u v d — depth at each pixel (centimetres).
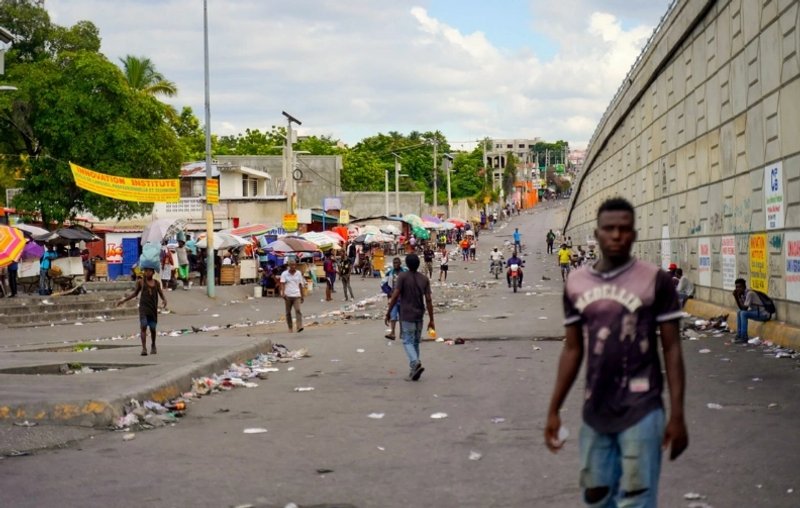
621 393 451
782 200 1639
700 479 708
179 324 2673
